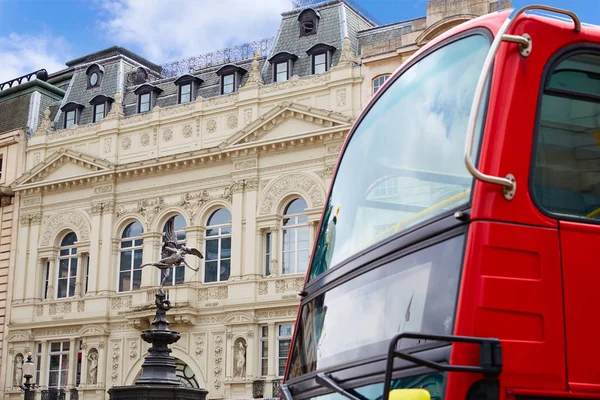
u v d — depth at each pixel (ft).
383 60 137.69
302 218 142.20
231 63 167.32
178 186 153.69
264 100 148.36
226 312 143.64
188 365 145.69
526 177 17.89
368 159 24.49
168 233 112.47
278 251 142.61
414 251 19.30
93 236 159.33
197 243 149.48
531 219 17.63
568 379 16.87
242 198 146.20
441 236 18.37
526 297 17.02
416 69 23.34
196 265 148.36
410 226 20.04
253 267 142.61
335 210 25.96
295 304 137.49
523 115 18.26
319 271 25.45
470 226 17.38
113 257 157.38
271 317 140.15
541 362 16.71
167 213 154.20
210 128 153.07
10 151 172.86
